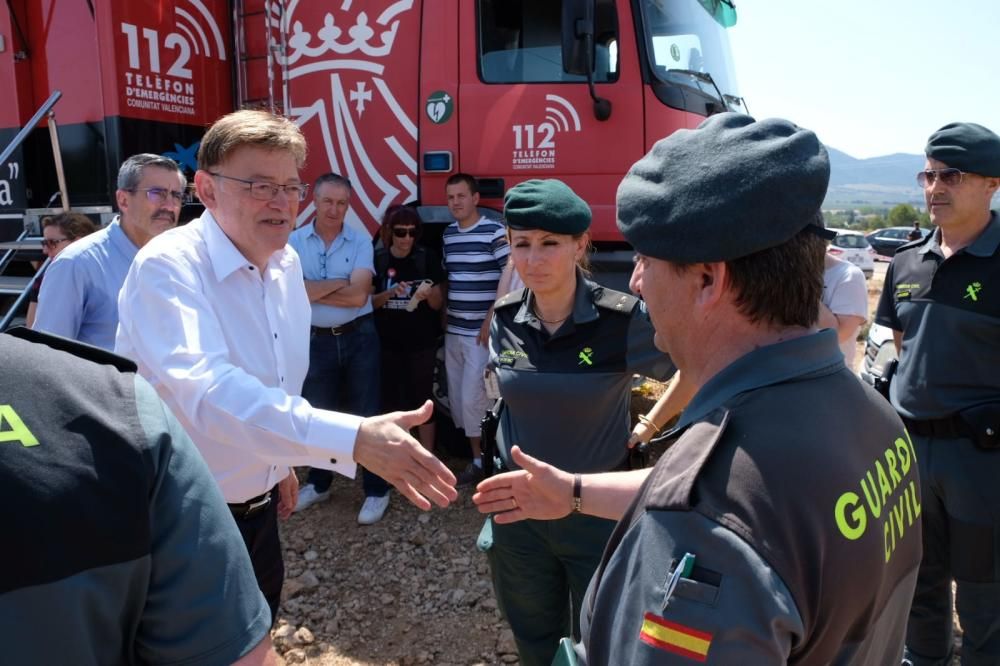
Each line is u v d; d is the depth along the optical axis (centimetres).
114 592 81
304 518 394
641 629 85
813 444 88
